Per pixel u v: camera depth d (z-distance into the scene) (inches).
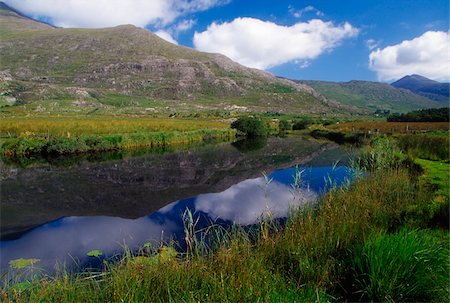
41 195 589.0
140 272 192.4
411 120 2637.8
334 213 276.2
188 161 1021.8
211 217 423.5
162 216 446.9
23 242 359.9
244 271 185.5
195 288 181.2
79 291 180.7
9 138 1310.3
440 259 180.4
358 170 430.6
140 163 981.2
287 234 241.0
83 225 416.8
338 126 2381.9
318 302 161.9
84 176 776.3
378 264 177.2
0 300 175.8
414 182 425.4
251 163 959.6
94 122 1747.0
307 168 812.0
